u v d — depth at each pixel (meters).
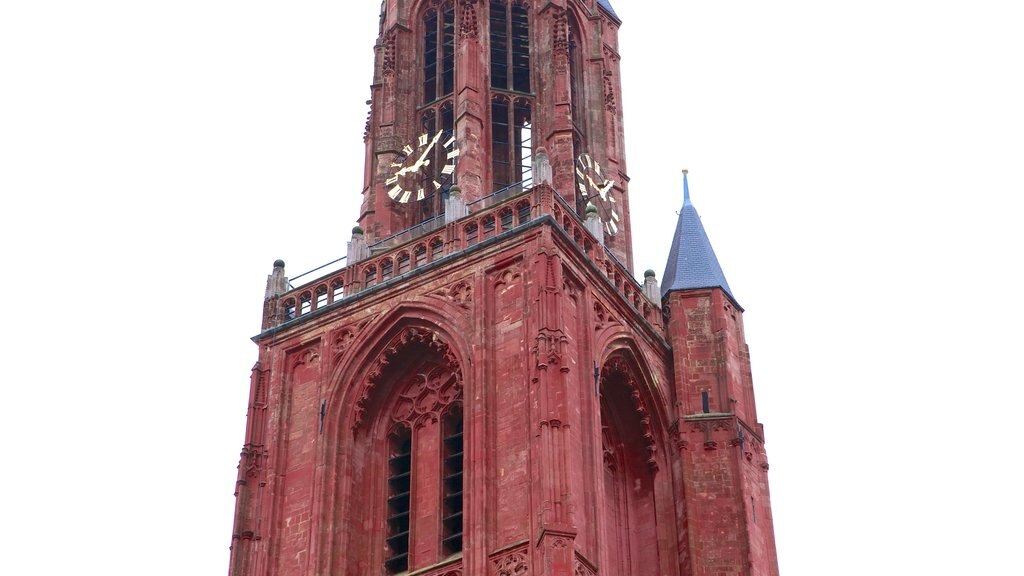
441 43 101.19
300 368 87.19
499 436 78.19
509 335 81.12
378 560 80.62
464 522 76.12
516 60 101.12
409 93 99.88
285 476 83.50
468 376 80.88
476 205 91.31
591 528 75.75
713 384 89.44
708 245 96.38
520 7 102.44
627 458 87.38
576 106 101.06
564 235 83.81
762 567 84.12
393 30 101.81
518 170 97.12
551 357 78.50
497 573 73.94
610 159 99.19
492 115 97.81
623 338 86.25
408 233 93.62
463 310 83.31
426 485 81.44
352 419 84.12
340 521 81.00
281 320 89.56
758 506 86.44
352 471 82.94
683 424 87.62
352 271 89.00
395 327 85.06
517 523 75.00
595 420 79.50
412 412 84.19
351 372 85.06
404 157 96.88
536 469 75.38
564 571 71.88
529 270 82.25
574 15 103.75
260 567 80.50
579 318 82.75
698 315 92.00
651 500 86.38
